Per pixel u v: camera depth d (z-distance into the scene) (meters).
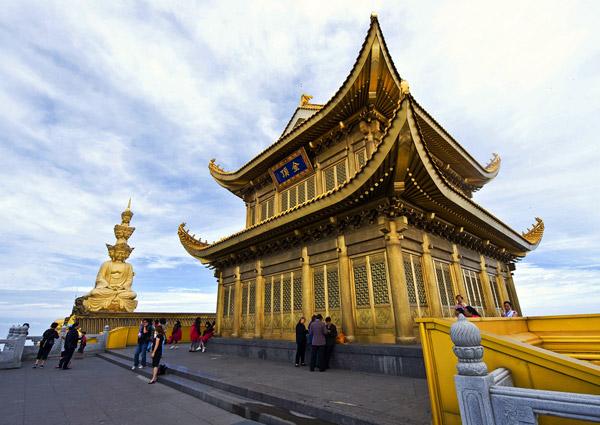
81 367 15.48
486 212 14.32
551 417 3.09
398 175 10.49
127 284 35.94
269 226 15.48
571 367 3.22
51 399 8.58
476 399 2.97
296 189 18.80
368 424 5.12
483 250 17.75
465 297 14.22
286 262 16.14
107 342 22.72
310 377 9.37
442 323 4.29
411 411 5.57
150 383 10.81
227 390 8.45
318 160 17.55
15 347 15.29
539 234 20.94
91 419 6.75
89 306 32.78
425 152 10.27
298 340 12.12
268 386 8.08
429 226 13.46
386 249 11.55
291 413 6.33
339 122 16.12
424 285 12.34
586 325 6.79
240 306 18.94
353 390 7.43
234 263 20.47
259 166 20.42
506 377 3.50
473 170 20.75
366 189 11.47
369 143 14.87
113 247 36.56
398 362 9.41
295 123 22.06
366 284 12.02
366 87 14.18
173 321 32.25
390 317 10.93
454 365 4.07
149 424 6.37
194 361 13.91
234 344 16.80
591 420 2.33
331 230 13.87
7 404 8.07
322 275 13.95
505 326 6.36
